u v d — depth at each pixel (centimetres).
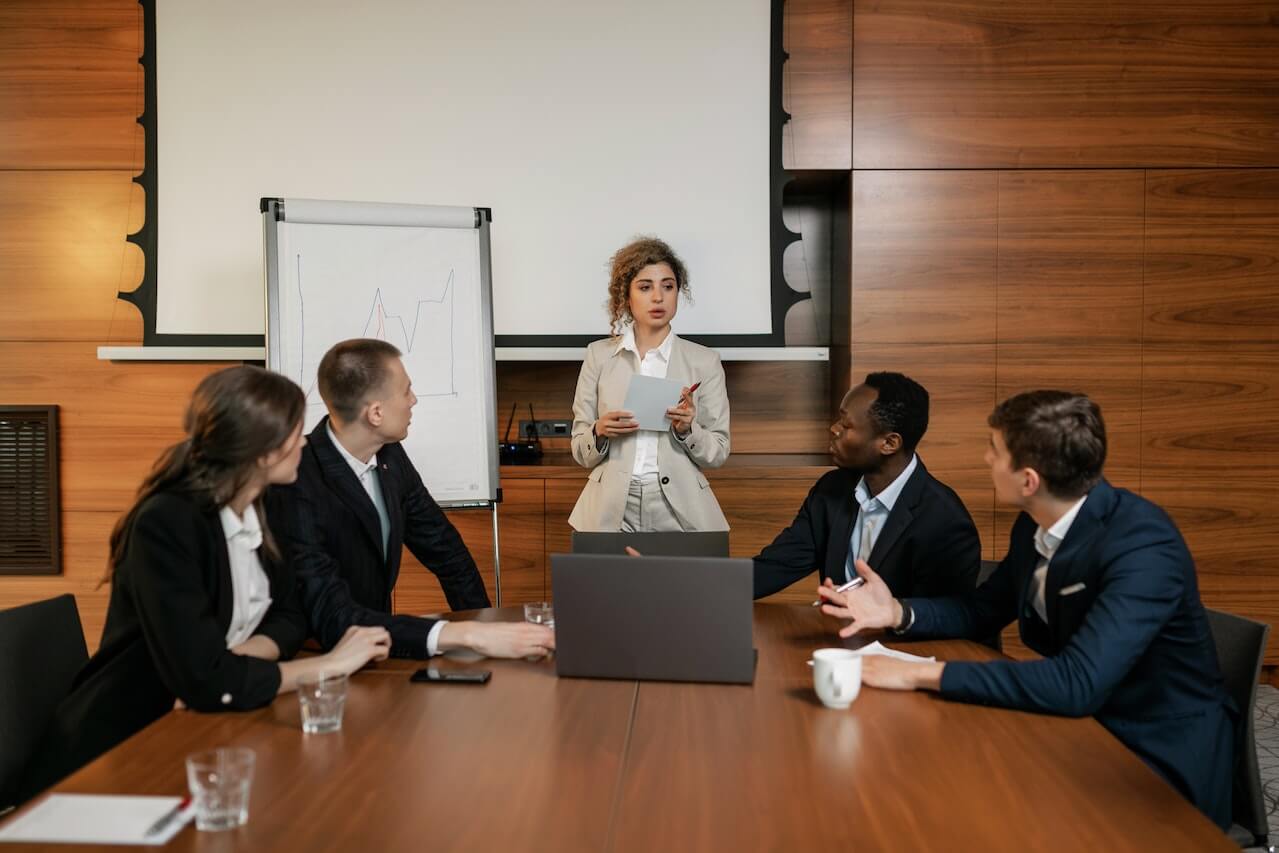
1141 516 183
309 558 220
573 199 422
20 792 181
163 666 171
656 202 421
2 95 419
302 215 362
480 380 374
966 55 413
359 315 366
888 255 417
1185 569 180
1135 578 175
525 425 459
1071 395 186
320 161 419
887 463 242
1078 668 166
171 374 416
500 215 422
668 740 152
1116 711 186
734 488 409
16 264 420
